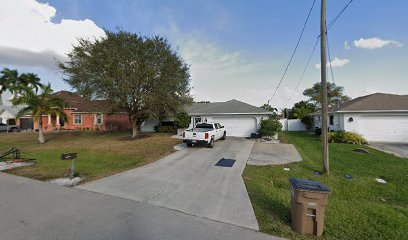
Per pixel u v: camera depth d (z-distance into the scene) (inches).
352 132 680.4
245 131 795.4
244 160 394.0
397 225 164.9
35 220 166.2
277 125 697.6
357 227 161.0
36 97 668.7
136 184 258.1
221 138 683.4
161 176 292.4
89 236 143.4
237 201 205.3
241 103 914.1
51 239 140.3
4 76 1312.7
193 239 140.0
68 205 195.3
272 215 176.7
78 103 1219.2
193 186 250.8
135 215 174.6
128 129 1208.2
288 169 337.7
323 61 313.6
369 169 339.3
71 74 671.1
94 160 418.0
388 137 701.9
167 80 668.1
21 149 570.3
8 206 193.5
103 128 1202.0
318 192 146.3
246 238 142.3
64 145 629.6
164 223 161.3
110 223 160.9
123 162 400.5
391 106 709.3
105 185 253.8
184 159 401.7
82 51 652.1
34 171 328.5
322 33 311.3
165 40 690.2
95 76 639.8
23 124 1302.9
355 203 210.1
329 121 893.2
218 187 247.3
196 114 835.4
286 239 142.5
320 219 146.9
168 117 850.1
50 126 1216.8
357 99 903.7
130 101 689.0
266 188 244.1
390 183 276.7
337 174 313.4
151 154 465.7
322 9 309.9
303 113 1286.9
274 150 501.7
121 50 625.9
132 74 624.4
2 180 279.1
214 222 163.5
